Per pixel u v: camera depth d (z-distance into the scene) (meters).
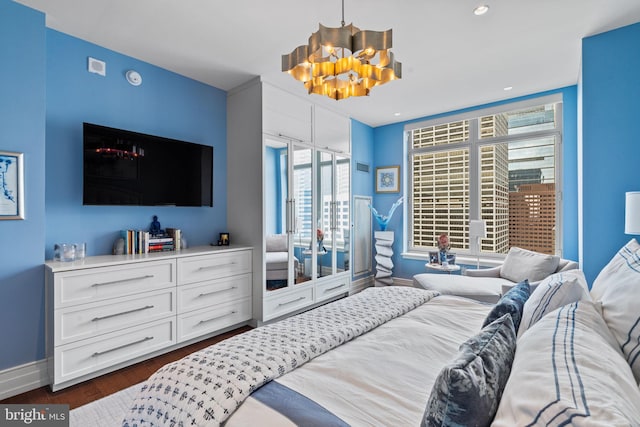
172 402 1.02
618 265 1.28
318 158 3.90
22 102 2.06
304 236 3.67
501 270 3.33
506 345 0.92
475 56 2.78
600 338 0.85
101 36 2.48
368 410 0.92
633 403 0.60
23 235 2.08
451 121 4.31
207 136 3.38
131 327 2.34
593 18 2.23
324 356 1.25
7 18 2.01
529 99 3.70
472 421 0.67
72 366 2.07
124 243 2.67
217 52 2.73
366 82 2.05
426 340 1.37
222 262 2.96
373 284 4.97
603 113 2.41
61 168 2.42
